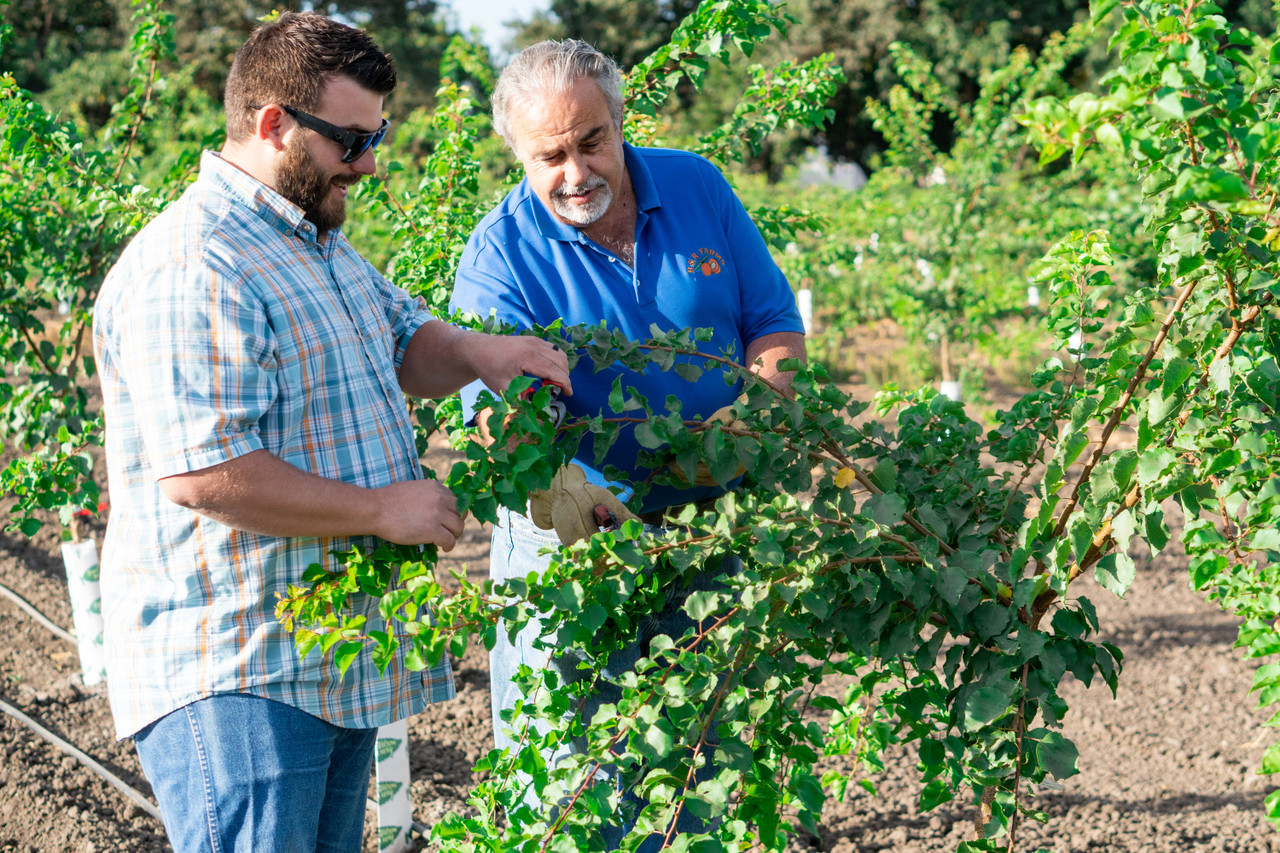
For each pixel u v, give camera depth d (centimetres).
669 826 159
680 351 195
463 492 173
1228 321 179
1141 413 169
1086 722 420
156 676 190
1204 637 490
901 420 232
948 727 190
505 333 219
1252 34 152
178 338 176
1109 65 2264
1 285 426
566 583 164
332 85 185
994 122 871
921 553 179
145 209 347
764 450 188
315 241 201
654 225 249
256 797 191
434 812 348
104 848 320
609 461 247
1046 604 201
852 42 2552
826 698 197
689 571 194
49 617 523
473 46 516
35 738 391
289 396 188
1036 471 354
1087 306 218
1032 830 337
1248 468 159
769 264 268
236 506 177
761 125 380
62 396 436
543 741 176
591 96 222
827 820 347
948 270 859
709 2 339
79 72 2591
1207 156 143
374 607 200
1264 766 150
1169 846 323
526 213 249
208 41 2991
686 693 159
